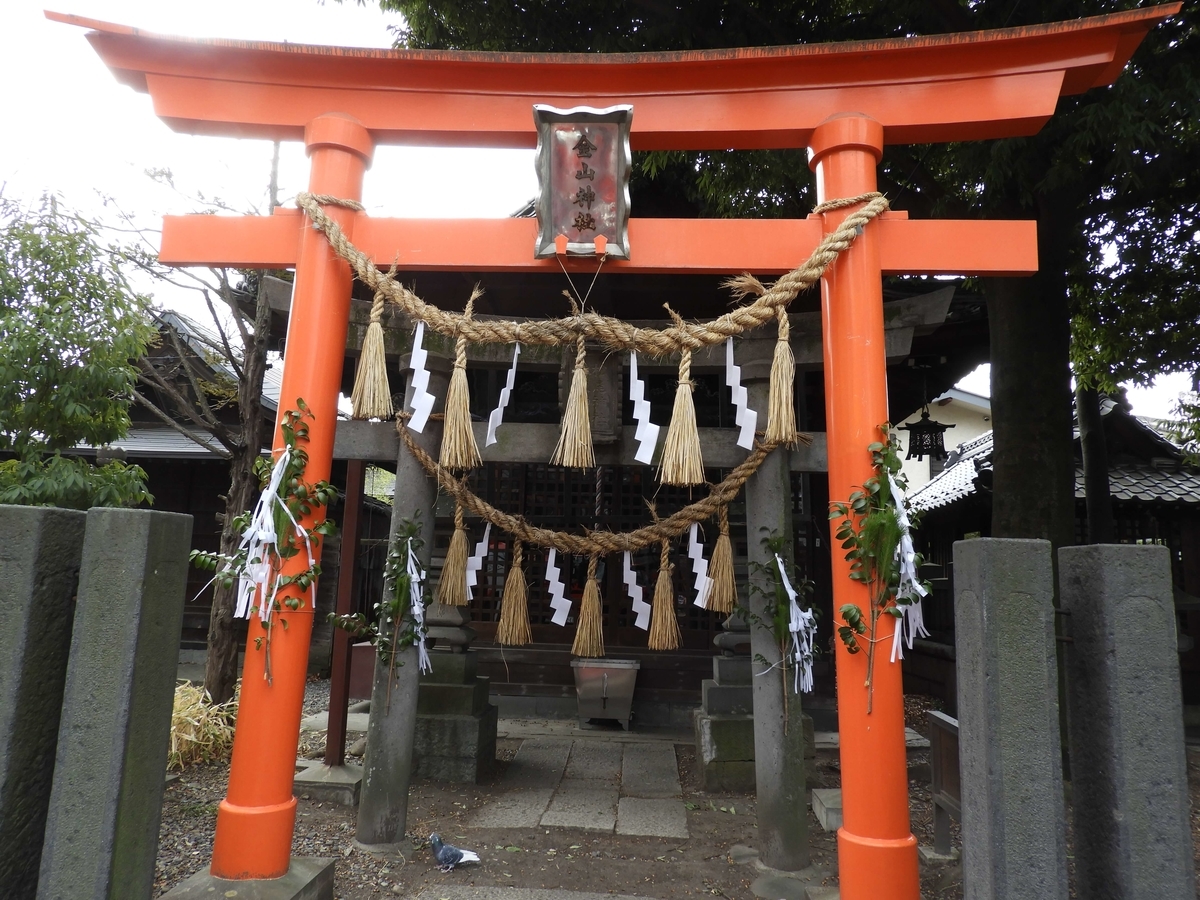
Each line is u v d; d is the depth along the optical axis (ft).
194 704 17.80
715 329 10.34
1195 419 29.01
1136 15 9.77
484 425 13.35
